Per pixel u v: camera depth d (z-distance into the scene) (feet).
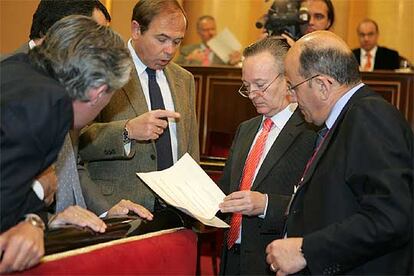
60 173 6.47
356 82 6.38
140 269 5.36
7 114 4.64
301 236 6.24
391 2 24.77
